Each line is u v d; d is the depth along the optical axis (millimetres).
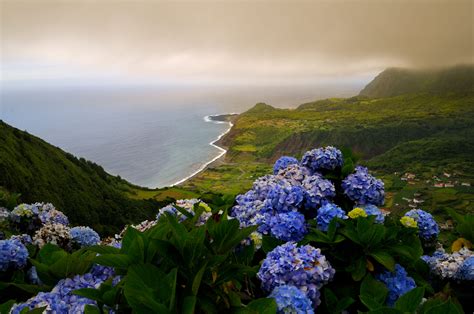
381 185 4590
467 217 4531
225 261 2727
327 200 4457
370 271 3547
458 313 2037
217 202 4820
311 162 5051
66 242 4535
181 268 2527
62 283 2941
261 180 4977
